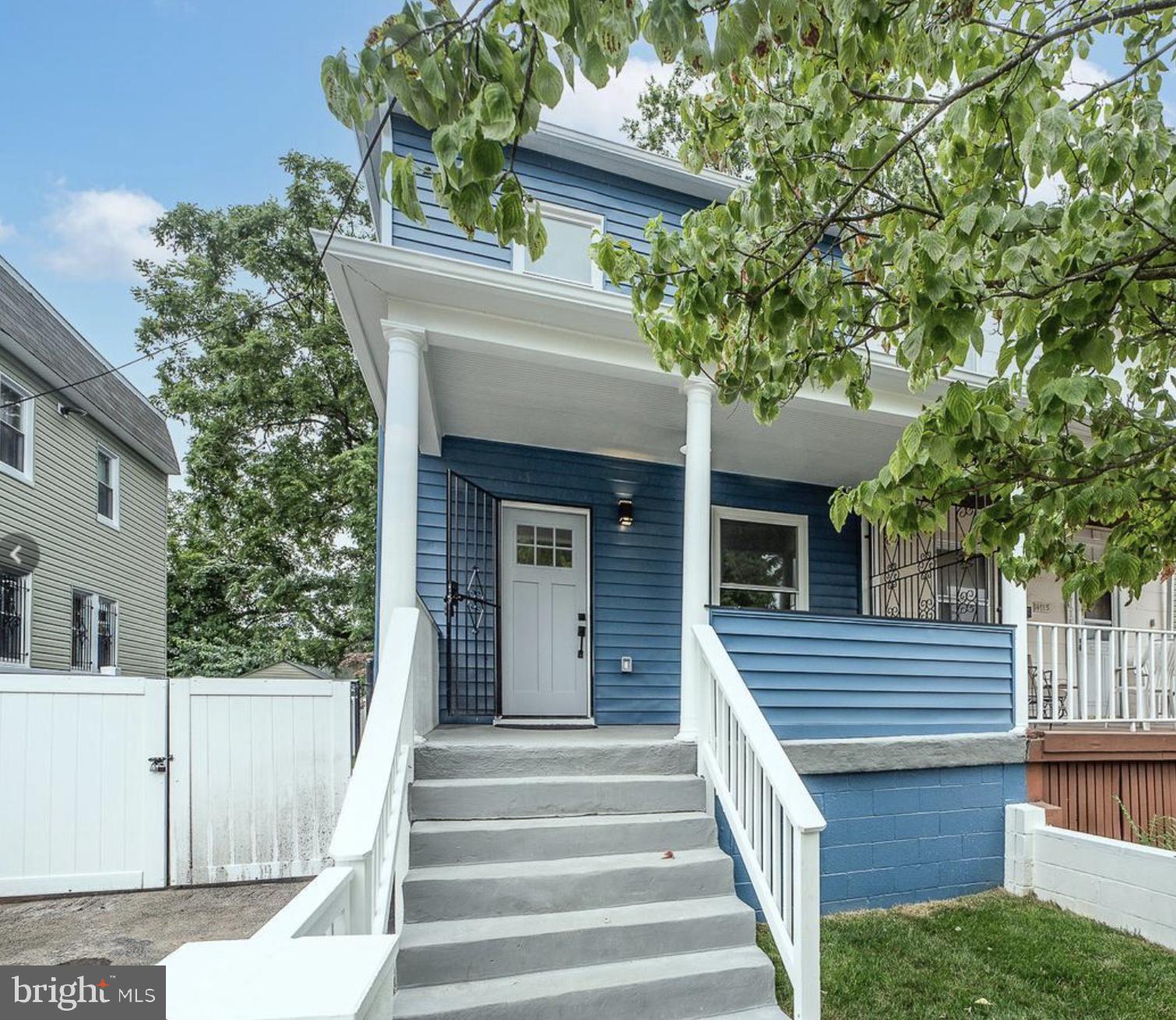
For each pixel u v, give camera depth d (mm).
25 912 4145
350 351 16625
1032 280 2258
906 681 4781
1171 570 3395
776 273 2643
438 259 3969
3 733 4434
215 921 3988
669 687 6633
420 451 6180
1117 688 6938
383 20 1638
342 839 2182
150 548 12477
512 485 6418
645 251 5668
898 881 4480
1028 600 6961
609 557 6645
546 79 1609
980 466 2543
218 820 4645
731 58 1690
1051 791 5039
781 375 2846
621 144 5512
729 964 3010
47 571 9055
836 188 2650
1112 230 2318
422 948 2811
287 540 17203
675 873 3352
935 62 2297
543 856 3402
